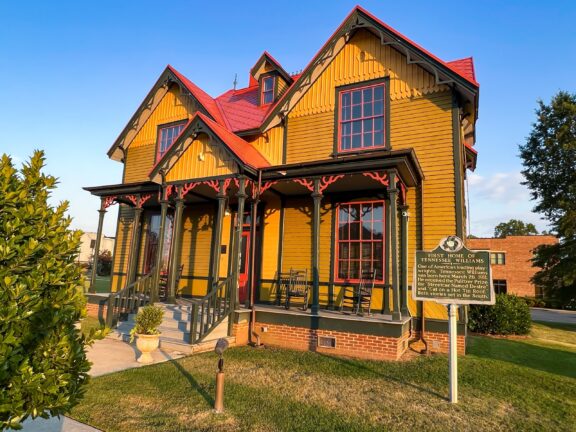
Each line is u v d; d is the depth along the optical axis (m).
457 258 5.99
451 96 9.75
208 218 13.26
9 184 2.78
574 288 22.64
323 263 10.65
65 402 2.66
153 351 7.79
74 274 2.96
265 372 6.70
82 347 2.96
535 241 37.00
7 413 2.48
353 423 4.63
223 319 8.83
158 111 15.16
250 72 14.59
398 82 10.50
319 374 6.66
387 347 7.81
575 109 22.53
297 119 11.80
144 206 14.53
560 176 23.11
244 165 9.45
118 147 15.30
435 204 9.47
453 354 5.61
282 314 9.08
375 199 10.35
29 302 2.60
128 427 4.31
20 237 2.62
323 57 11.43
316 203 9.15
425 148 9.83
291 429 4.40
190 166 10.57
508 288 37.22
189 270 13.16
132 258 12.56
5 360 2.32
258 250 11.70
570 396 5.88
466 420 4.84
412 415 4.95
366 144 10.67
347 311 9.57
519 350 9.71
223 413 4.79
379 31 10.55
